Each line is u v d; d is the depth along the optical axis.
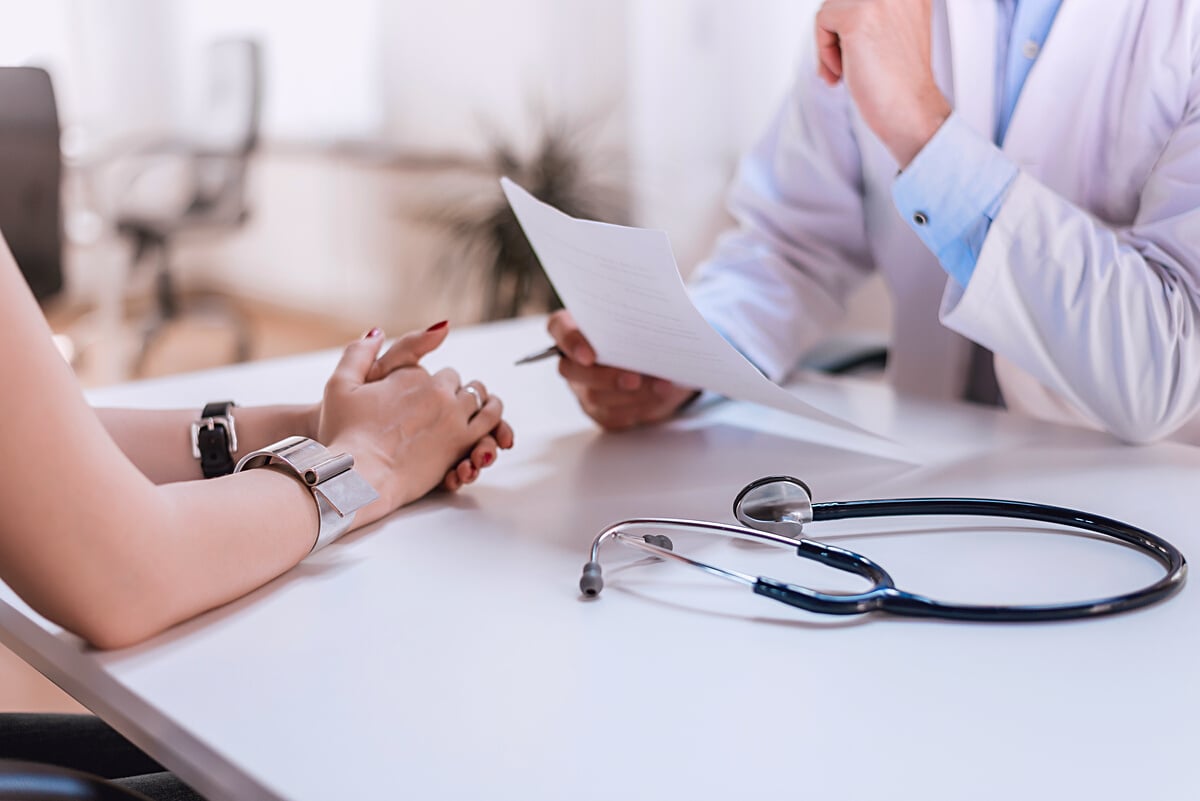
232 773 0.47
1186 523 0.71
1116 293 0.88
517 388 1.12
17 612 0.62
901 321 1.33
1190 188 0.94
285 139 4.27
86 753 0.85
